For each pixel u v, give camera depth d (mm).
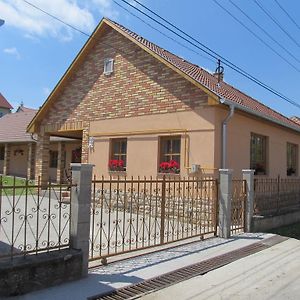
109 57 14844
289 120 19453
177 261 7285
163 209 8312
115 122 14344
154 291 5703
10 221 10594
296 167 18234
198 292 5754
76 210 5984
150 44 15117
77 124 15797
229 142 12242
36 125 17547
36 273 5371
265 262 7668
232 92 15805
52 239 8602
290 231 12227
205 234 9547
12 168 31328
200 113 11898
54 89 16422
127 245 8391
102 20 14789
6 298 5039
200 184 10531
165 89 12852
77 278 5906
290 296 5711
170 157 12758
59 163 24875
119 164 14031
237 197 10766
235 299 5516
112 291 5543
